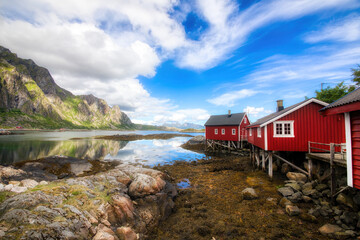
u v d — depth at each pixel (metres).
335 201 8.55
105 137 77.38
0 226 4.30
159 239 7.20
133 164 24.19
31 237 4.22
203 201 10.90
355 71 18.00
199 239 7.13
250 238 7.05
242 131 32.19
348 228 6.93
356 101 6.36
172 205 10.08
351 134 7.29
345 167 8.12
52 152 33.47
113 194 8.29
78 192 7.34
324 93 21.12
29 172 14.95
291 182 11.88
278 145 13.85
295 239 6.82
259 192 11.57
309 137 13.37
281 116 13.64
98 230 5.91
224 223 8.21
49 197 6.30
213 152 34.50
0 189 6.83
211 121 37.72
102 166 21.34
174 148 42.75
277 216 8.53
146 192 9.21
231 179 15.26
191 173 18.58
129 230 6.58
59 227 4.91
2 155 28.80
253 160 19.52
